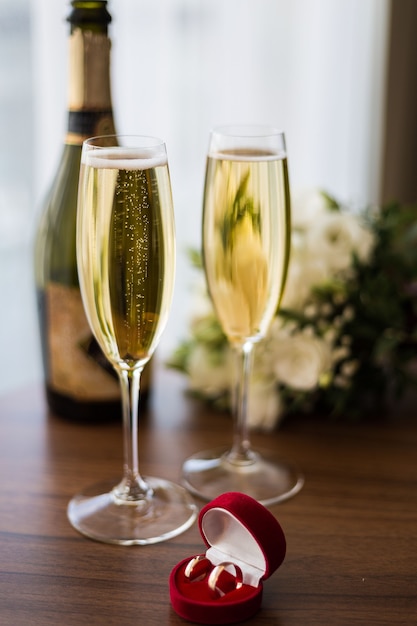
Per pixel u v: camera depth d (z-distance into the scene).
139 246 0.71
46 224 0.91
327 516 0.78
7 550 0.73
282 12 1.43
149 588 0.70
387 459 0.86
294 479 0.82
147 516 0.77
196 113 1.44
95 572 0.71
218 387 0.93
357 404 0.95
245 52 1.43
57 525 0.76
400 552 0.74
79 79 0.86
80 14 0.84
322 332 0.90
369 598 0.69
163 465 0.85
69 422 0.92
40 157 1.37
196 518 0.77
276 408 0.90
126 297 0.72
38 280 0.92
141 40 1.39
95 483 0.82
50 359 0.91
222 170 0.76
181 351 0.95
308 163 1.51
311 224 0.94
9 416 0.93
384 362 0.95
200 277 0.96
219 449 0.87
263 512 0.68
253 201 0.76
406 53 1.45
